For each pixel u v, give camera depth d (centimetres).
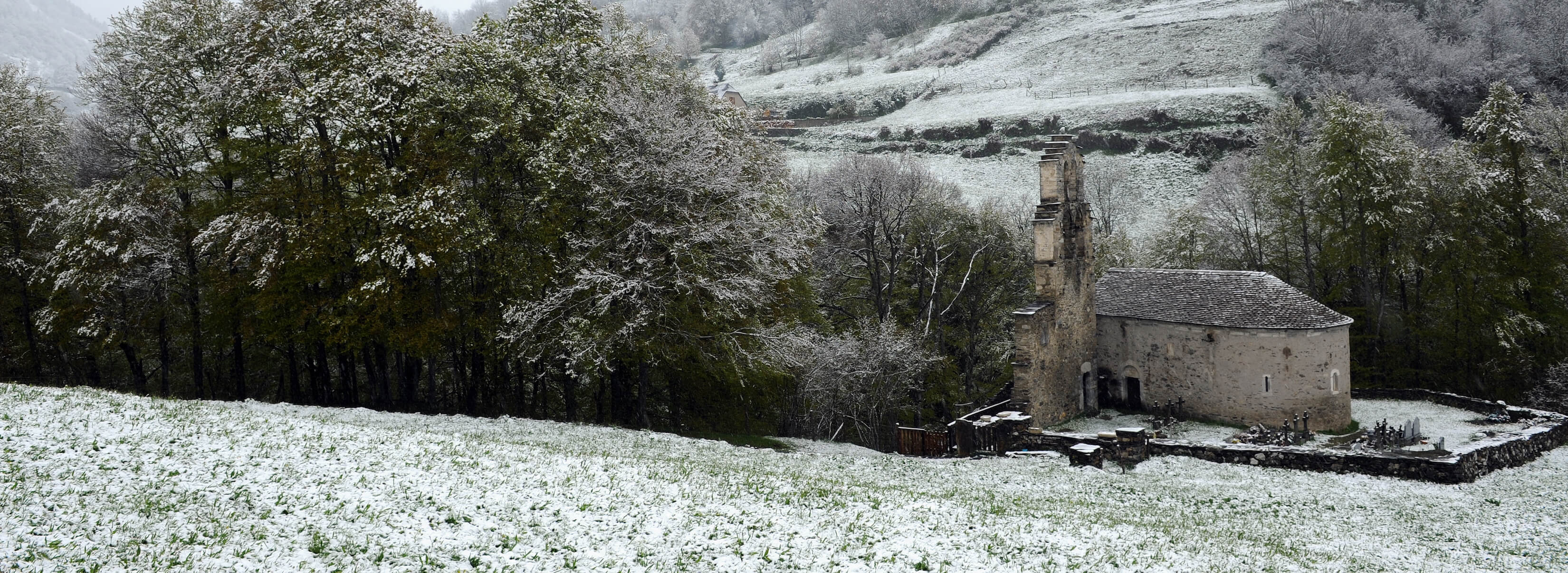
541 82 3594
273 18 3575
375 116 3419
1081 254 4719
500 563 1505
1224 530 2297
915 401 5134
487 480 1991
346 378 4353
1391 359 5759
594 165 3600
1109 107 11525
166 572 1310
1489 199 5662
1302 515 2594
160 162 4150
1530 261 5609
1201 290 4644
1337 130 5606
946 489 2603
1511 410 4325
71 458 1798
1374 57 11319
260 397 4800
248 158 3681
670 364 4012
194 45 3891
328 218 3412
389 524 1630
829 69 18238
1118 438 3366
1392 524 2512
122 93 4081
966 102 13725
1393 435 3819
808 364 4284
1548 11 11612
